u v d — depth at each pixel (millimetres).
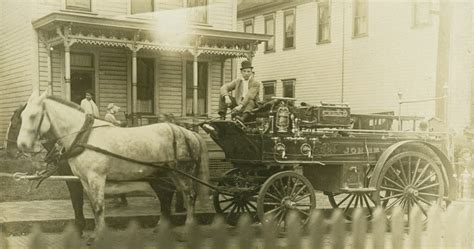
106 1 8484
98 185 6184
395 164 7672
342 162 7301
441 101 8578
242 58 10195
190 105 9000
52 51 8391
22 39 7934
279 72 10188
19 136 5969
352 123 7598
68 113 6234
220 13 9664
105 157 6230
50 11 8203
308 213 6945
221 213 7258
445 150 8156
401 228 5902
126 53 8852
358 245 5621
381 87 9195
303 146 7043
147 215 7000
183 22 8852
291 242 5332
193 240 5039
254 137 6961
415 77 8953
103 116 8695
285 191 6863
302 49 9828
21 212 6746
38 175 6309
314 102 9727
